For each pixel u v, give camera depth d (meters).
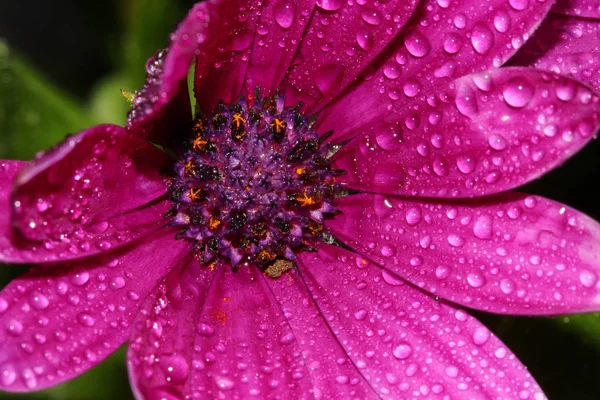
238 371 0.12
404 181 0.13
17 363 0.12
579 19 0.13
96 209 0.12
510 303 0.12
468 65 0.13
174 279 0.13
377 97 0.13
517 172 0.12
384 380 0.13
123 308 0.12
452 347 0.13
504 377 0.12
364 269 0.13
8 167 0.12
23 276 0.12
